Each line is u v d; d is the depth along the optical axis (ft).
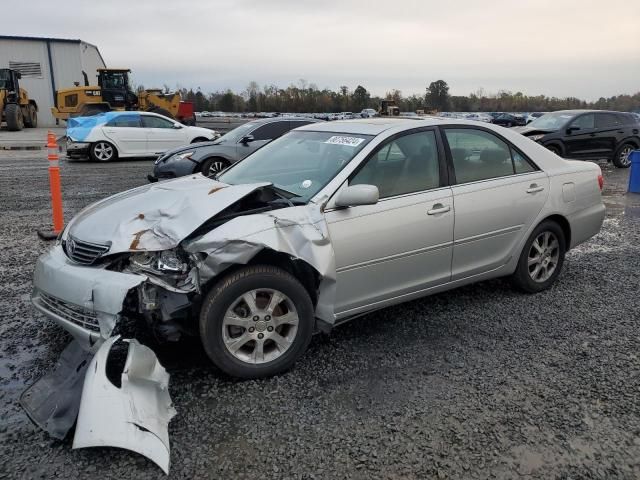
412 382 11.42
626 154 52.60
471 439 9.54
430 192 13.50
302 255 11.16
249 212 11.57
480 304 15.72
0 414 10.11
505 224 14.94
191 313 11.13
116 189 36.37
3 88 104.88
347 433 9.68
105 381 8.96
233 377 11.28
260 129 38.06
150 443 8.68
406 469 8.79
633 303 15.93
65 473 8.55
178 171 35.78
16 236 23.21
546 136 48.42
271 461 8.93
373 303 12.84
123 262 10.68
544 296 16.42
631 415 10.29
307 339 11.76
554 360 12.41
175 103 93.71
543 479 8.61
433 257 13.55
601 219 17.62
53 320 11.20
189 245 10.59
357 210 12.18
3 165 50.65
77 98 93.04
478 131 15.02
